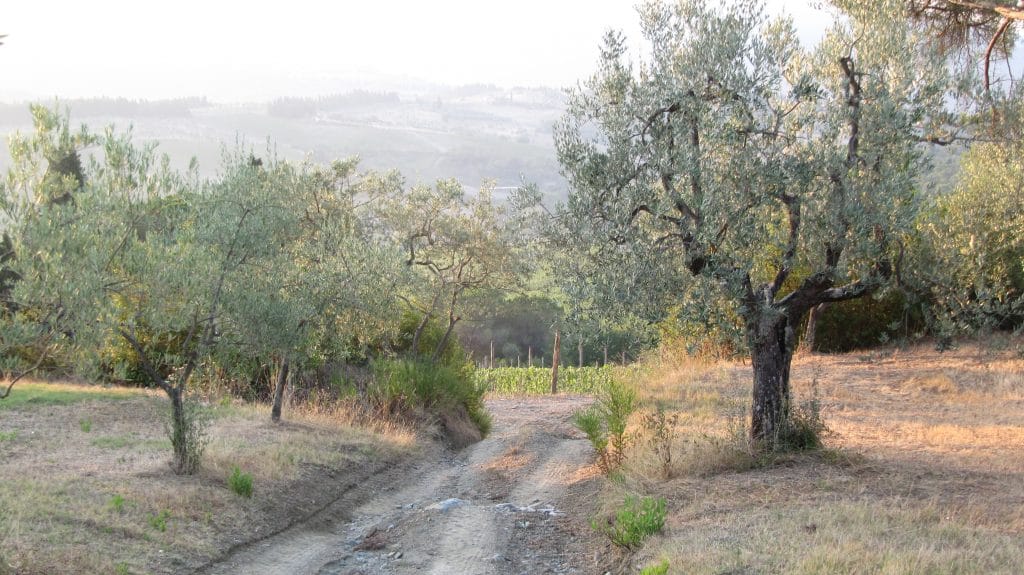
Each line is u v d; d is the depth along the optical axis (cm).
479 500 1309
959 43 1531
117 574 777
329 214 2069
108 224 977
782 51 1205
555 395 3253
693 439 1386
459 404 2122
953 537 828
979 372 2120
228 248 1163
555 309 5897
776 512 959
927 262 1261
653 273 1084
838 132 1111
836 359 2564
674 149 1091
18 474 1033
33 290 844
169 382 1180
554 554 995
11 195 871
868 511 932
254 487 1127
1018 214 1451
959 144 1311
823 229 1107
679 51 1151
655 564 815
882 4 1163
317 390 1958
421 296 2430
